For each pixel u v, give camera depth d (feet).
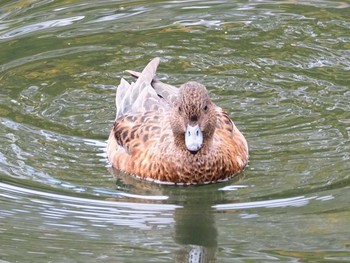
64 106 52.75
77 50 58.39
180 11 62.90
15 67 56.59
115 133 48.55
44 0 64.18
